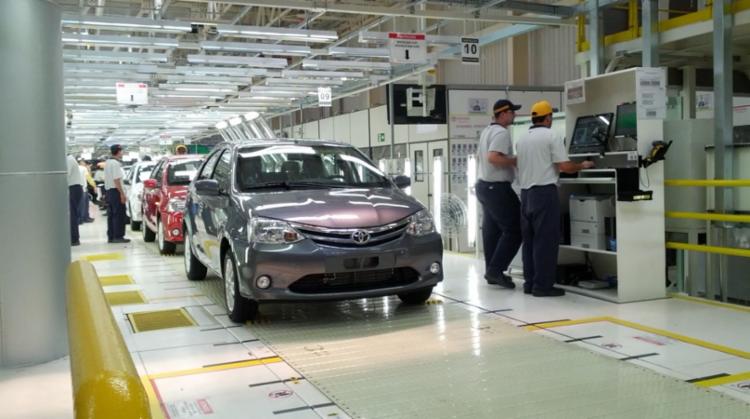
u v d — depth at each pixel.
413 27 16.45
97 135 30.00
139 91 15.19
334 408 3.66
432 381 4.07
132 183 15.91
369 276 5.44
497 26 15.53
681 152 6.99
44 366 4.62
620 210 6.16
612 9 8.79
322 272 5.22
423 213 5.76
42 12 4.64
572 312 5.84
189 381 4.18
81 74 14.38
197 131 27.98
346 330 5.39
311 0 10.14
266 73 14.62
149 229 12.72
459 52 13.48
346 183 6.36
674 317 5.58
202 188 6.06
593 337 4.99
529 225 6.62
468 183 10.25
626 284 6.21
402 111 12.11
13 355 4.57
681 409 3.51
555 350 4.66
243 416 3.57
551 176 6.36
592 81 7.11
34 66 4.59
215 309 6.36
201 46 12.04
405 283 5.59
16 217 4.54
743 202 6.92
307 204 5.56
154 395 3.93
